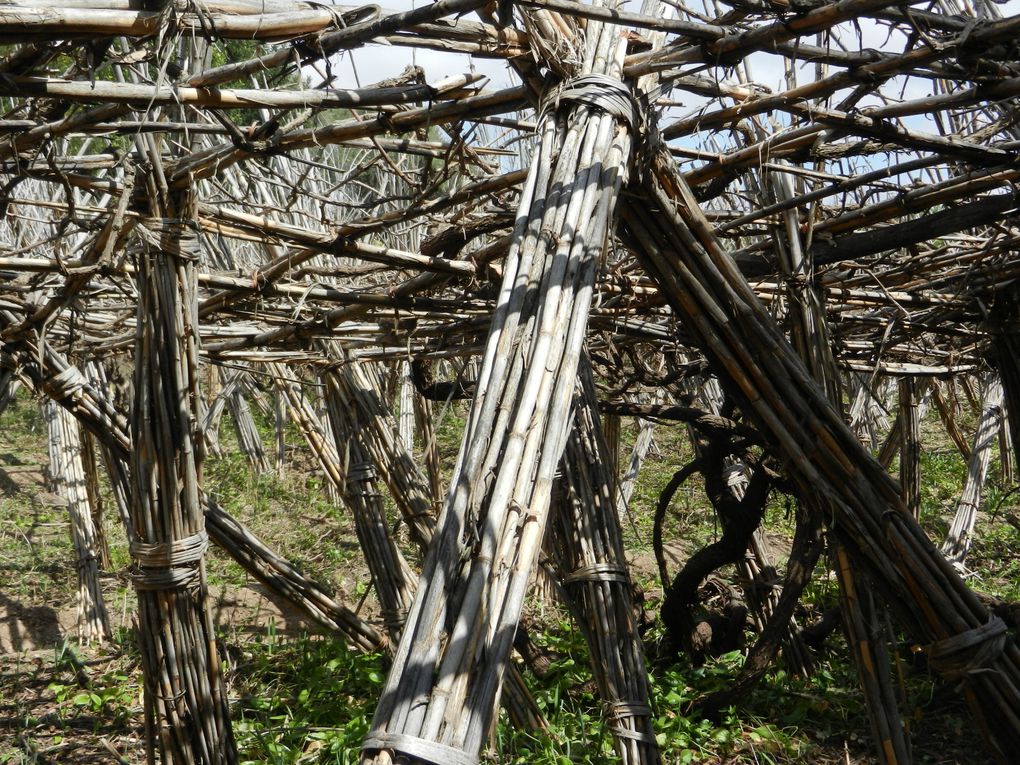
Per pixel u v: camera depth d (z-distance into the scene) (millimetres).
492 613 2037
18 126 2494
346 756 4996
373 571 6320
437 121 2906
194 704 3600
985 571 9461
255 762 5094
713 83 3062
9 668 7078
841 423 3143
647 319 5859
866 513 3180
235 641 7562
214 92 2398
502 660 2014
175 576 3527
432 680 1948
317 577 9336
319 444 6594
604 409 5723
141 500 3541
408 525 6277
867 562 3258
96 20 2010
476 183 3561
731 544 6090
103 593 8953
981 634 3184
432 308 4633
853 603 3824
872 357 6719
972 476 9508
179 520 3564
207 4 2172
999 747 3287
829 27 2441
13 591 8789
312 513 12281
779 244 4152
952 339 6730
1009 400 4395
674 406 5695
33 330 4023
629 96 2748
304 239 3861
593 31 2836
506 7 2266
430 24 2531
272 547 10531
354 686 6348
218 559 9883
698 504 12477
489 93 2910
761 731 5477
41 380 4172
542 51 2721
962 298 4676
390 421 6383
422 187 3561
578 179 2592
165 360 3514
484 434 2236
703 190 3590
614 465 9258
